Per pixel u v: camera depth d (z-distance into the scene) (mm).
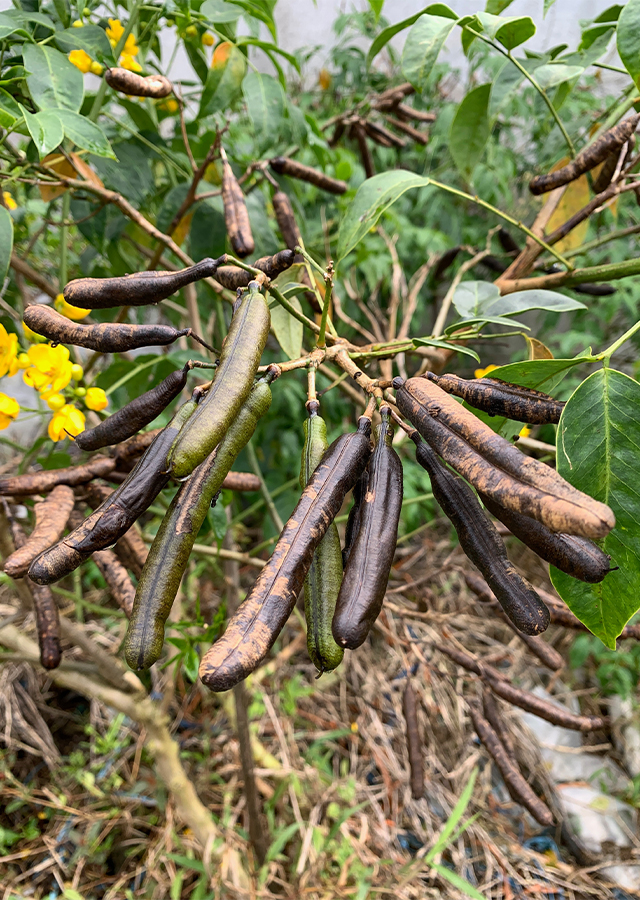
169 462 190
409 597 781
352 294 648
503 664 885
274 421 939
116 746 709
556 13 899
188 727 771
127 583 311
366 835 668
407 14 941
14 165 368
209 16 423
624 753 829
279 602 181
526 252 446
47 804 667
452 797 727
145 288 224
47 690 803
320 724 795
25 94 372
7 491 304
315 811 647
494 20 326
